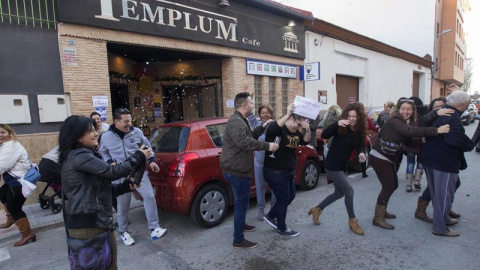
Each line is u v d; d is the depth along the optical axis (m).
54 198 5.25
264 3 9.59
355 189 5.79
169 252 3.59
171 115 10.79
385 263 3.12
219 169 4.31
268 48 10.25
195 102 10.66
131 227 4.46
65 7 5.73
